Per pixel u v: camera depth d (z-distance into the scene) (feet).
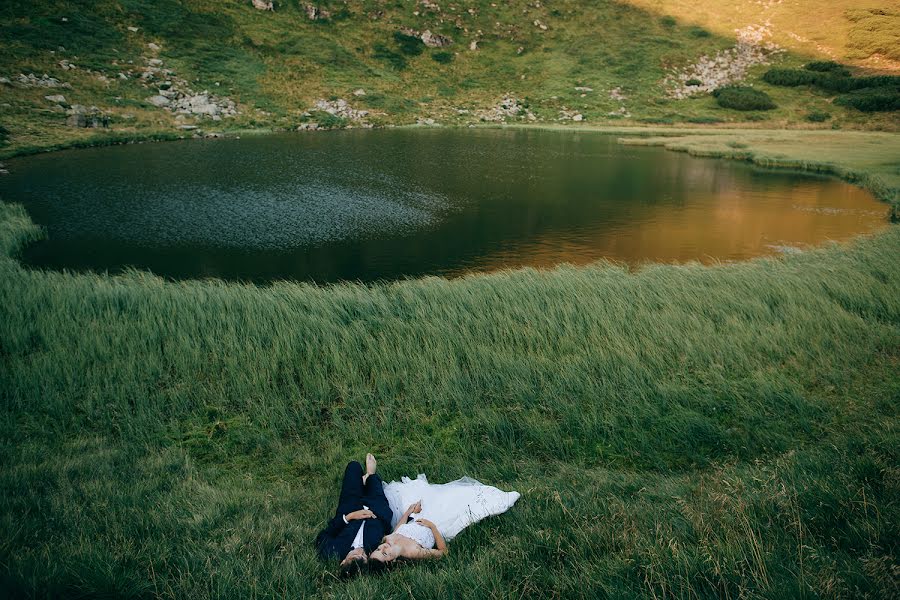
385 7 246.06
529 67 232.12
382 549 11.91
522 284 35.50
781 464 15.67
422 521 13.08
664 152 134.72
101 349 24.43
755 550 10.68
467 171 103.86
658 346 26.66
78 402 21.20
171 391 21.99
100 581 10.43
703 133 168.04
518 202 80.28
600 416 20.67
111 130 127.24
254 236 60.44
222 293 32.71
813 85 211.00
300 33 216.54
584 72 228.22
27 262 50.06
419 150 127.44
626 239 62.44
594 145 145.07
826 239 61.52
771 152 124.57
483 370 23.80
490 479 16.80
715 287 35.60
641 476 16.92
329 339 25.73
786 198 84.58
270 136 144.15
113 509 13.84
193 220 65.92
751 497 13.34
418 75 215.92
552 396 21.95
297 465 18.20
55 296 30.53
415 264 52.85
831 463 15.31
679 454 18.79
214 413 21.30
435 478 16.79
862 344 26.94
